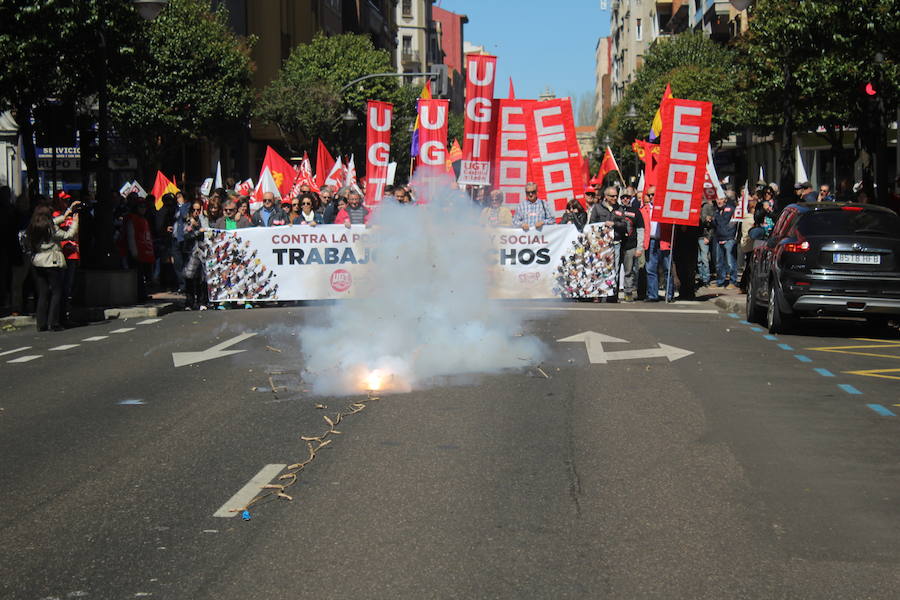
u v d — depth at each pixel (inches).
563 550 228.8
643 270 847.1
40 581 213.9
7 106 888.3
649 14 4456.2
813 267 594.2
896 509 260.4
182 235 944.3
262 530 244.4
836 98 1162.0
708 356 519.5
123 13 845.2
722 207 975.0
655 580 210.5
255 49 2305.6
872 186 949.8
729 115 2161.7
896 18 747.4
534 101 874.1
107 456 319.9
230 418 371.9
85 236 965.2
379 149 920.3
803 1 815.7
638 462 305.6
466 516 253.6
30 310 792.3
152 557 227.1
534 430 347.6
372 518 252.5
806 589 205.8
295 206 856.9
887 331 645.9
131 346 581.9
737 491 275.7
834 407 390.3
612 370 472.1
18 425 369.4
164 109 1422.2
